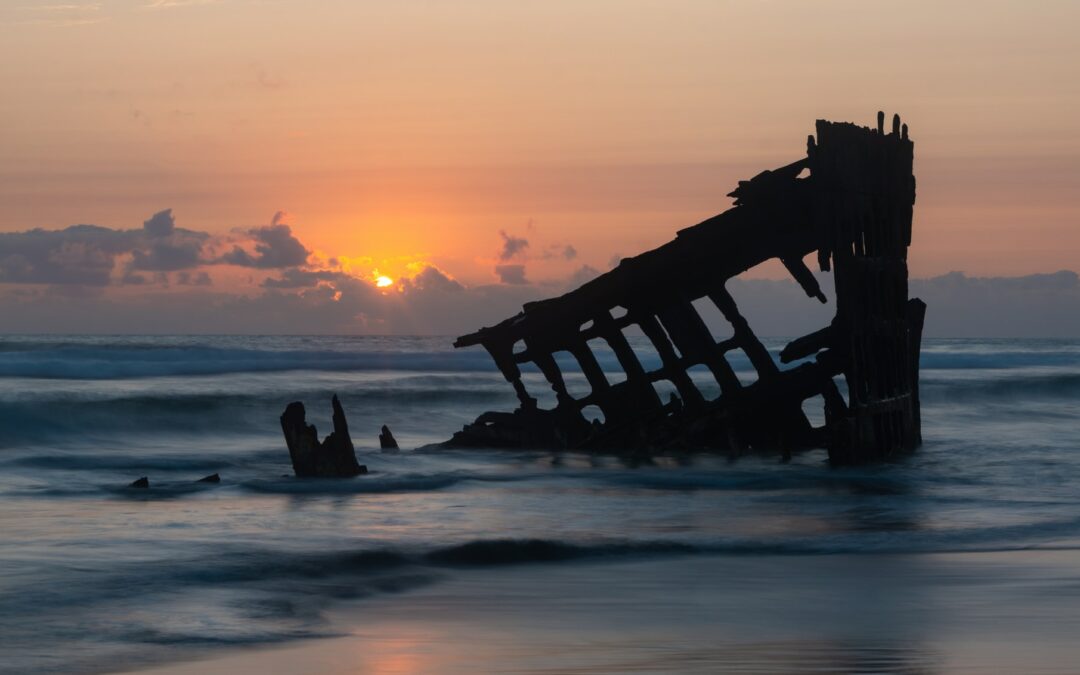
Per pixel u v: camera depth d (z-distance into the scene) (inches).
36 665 700.7
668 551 1081.4
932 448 1866.4
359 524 1184.8
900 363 1754.4
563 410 1792.6
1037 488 1475.1
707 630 791.1
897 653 724.0
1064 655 718.5
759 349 1673.2
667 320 1708.9
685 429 1695.4
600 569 1005.8
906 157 1740.9
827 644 749.3
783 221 1585.9
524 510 1296.8
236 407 2466.8
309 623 812.0
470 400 2881.4
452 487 1481.3
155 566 959.0
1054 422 2610.7
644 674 682.8
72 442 2121.1
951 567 1003.3
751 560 1042.1
